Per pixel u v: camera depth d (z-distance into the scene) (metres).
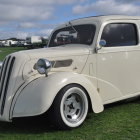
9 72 4.70
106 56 5.35
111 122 4.97
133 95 5.82
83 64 5.11
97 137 4.27
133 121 4.99
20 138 4.36
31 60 4.73
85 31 5.56
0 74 4.91
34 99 4.36
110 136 4.30
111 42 5.47
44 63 4.53
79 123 4.69
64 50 5.08
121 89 5.59
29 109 4.36
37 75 4.73
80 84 4.69
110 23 5.52
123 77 5.61
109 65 5.39
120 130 4.55
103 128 4.67
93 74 5.21
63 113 4.51
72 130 4.62
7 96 4.56
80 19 5.91
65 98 4.51
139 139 4.16
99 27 5.36
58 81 4.46
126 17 5.79
